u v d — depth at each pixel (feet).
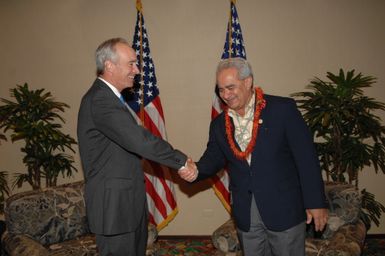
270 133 5.66
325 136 10.46
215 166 6.82
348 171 10.46
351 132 10.35
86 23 12.03
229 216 12.32
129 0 11.85
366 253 10.89
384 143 9.82
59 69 12.27
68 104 12.34
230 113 6.09
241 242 6.23
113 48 6.05
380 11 11.37
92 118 5.93
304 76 11.71
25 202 8.54
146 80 11.34
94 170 6.03
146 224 6.75
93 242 8.54
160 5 11.80
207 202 12.37
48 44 12.23
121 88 6.36
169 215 11.68
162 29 11.87
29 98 10.72
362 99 9.85
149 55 11.44
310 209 5.51
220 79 5.60
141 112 11.18
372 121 9.66
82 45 12.12
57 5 12.07
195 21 11.77
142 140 5.84
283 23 11.61
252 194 5.85
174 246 11.91
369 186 11.98
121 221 5.94
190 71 11.94
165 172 11.81
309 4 11.50
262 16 11.64
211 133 6.79
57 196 9.03
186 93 12.02
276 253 5.90
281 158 5.72
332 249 6.81
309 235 8.53
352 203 8.22
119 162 6.01
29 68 12.35
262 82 11.84
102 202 5.91
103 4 11.94
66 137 11.30
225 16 11.68
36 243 7.88
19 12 12.21
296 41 11.63
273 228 5.70
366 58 11.53
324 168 10.57
